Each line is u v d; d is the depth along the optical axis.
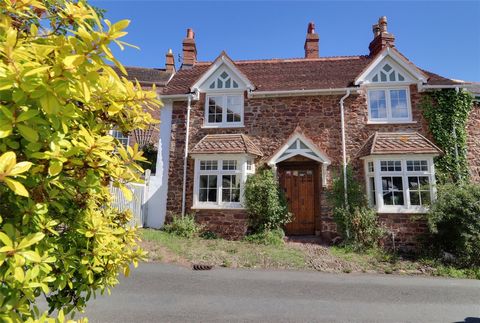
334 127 11.77
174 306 5.18
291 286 6.46
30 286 1.44
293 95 12.15
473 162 11.03
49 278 1.67
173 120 12.68
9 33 1.37
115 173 2.02
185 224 10.94
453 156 10.91
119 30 1.56
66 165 1.74
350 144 11.57
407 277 7.42
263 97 12.35
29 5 1.67
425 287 6.59
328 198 11.14
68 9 1.65
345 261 8.51
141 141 15.55
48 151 1.54
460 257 8.67
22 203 1.61
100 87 1.90
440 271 7.80
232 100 12.70
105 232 2.19
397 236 10.06
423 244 9.74
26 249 1.55
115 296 5.54
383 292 6.22
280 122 12.09
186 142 12.30
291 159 11.70
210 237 10.85
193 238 10.64
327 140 11.70
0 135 1.31
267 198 10.79
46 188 1.71
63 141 1.62
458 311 5.28
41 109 1.52
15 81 1.35
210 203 11.38
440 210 8.91
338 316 4.98
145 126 2.42
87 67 1.50
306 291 6.17
